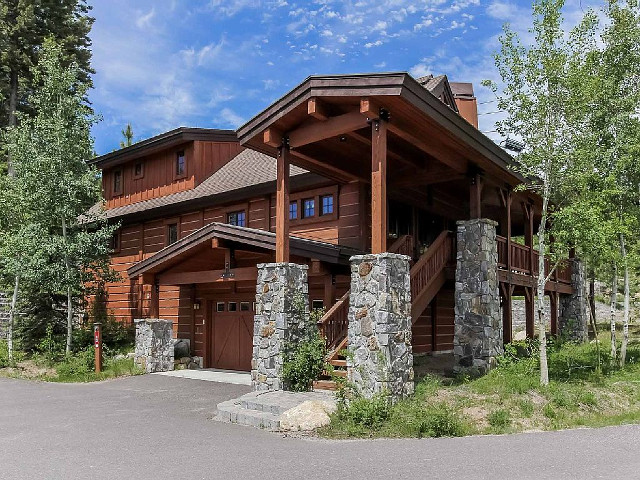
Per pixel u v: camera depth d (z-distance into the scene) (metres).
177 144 19.42
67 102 16.56
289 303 10.52
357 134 10.56
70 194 15.92
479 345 10.80
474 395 9.16
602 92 10.67
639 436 7.03
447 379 10.73
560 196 10.75
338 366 10.54
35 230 15.91
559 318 18.61
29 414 9.41
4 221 17.53
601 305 22.25
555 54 9.96
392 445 6.81
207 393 11.46
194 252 13.90
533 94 10.18
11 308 16.89
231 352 15.78
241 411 8.80
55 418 9.00
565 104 9.95
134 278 15.04
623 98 12.38
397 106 9.12
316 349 10.40
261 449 6.74
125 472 5.79
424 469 5.64
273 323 10.55
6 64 28.72
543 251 10.45
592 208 9.96
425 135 10.08
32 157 15.92
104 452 6.69
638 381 11.02
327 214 14.00
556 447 6.48
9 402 10.72
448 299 17.00
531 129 10.28
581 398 9.30
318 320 10.91
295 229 14.75
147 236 19.78
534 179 10.92
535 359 10.97
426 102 9.18
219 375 14.30
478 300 10.96
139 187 20.94
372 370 8.52
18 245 15.71
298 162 11.88
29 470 5.92
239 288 15.70
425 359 14.54
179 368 15.75
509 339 12.39
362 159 12.59
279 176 10.88
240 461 6.16
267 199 15.91
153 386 12.52
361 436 7.36
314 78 9.62
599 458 5.92
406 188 14.24
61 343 16.61
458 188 15.31
